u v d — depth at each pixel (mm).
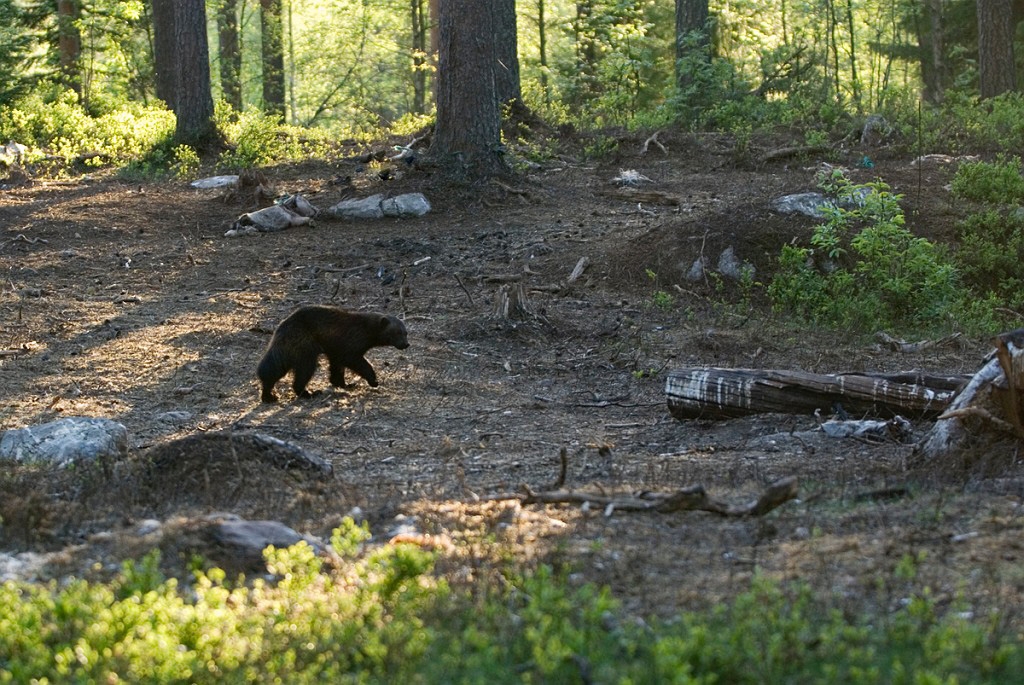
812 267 18656
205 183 26094
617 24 40000
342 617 5969
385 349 15727
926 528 7531
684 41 33375
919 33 46250
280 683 5270
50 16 38688
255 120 31984
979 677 5250
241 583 6504
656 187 24656
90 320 17016
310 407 13430
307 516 8328
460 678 5383
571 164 26859
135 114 35719
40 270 19719
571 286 18594
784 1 43375
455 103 24172
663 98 38000
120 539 7418
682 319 17266
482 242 21016
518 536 7562
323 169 27125
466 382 14500
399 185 23875
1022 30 41031
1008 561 6754
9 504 8266
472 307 17531
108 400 13625
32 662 5375
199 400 13695
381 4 51062
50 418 12906
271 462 9570
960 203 21484
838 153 26500
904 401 11555
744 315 17469
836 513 8078
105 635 5492
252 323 16859
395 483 9945
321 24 52594
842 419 11656
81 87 37969
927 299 17469
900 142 27203
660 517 8078
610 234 20969
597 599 6215
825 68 37188
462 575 6703
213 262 20328
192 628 5602
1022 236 20125
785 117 30516
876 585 6430
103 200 24531
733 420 12148
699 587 6520
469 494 9008
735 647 5395
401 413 13234
